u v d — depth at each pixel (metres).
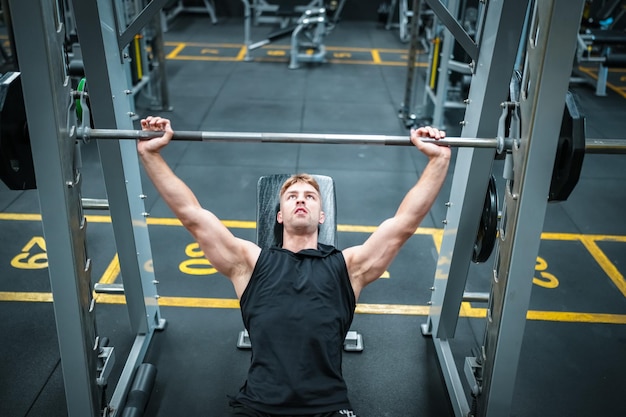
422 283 3.83
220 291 3.71
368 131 6.11
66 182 1.93
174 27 10.77
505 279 2.11
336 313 2.26
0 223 4.34
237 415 2.12
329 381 2.16
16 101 1.96
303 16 8.34
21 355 3.12
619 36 7.05
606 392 3.01
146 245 3.08
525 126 1.95
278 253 2.37
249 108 6.68
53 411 2.78
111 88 2.41
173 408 2.85
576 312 3.59
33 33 1.72
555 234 4.42
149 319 3.21
